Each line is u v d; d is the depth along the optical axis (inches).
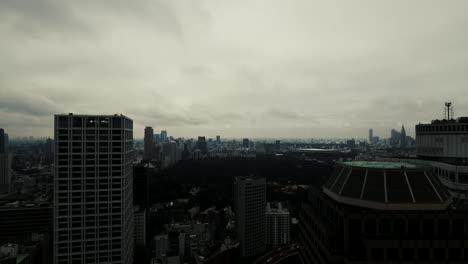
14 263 7401.6
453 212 3014.3
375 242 2891.2
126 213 7106.3
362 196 3299.7
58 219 6402.6
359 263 2891.2
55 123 6382.9
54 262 6353.3
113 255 6643.7
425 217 3014.3
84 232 6496.1
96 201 6565.0
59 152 6402.6
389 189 3245.6
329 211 3602.4
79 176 6486.2
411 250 2896.2
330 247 3164.4
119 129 6722.4
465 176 4965.6
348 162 4207.7
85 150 6515.8
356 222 3068.4
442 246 2898.6
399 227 3029.0
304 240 4503.0
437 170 5590.6
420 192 3203.7
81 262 6461.6
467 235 2979.8
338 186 3690.9
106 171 6628.9
